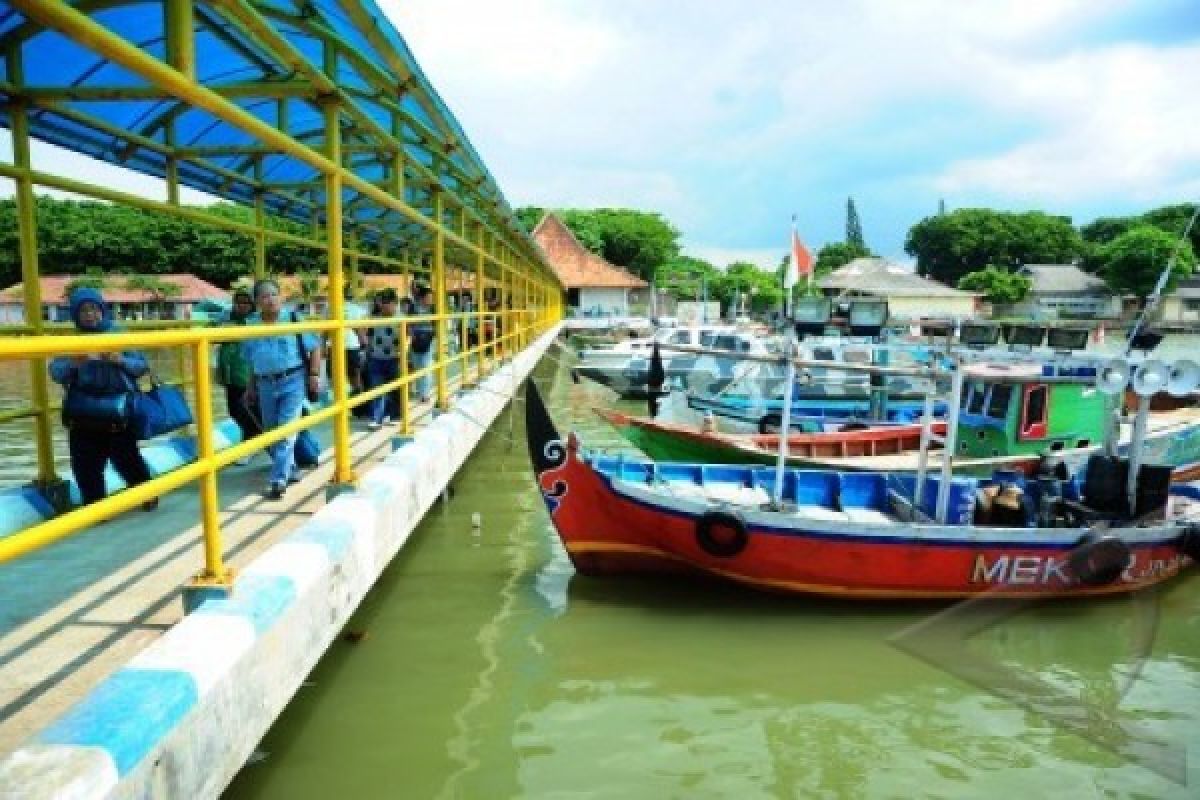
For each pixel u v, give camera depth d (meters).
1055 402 11.38
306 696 6.01
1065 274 73.25
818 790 5.11
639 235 66.88
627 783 5.11
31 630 3.69
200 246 40.06
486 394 12.05
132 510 5.64
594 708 5.98
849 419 15.41
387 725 5.64
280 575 4.09
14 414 5.35
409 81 6.39
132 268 39.53
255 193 9.45
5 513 5.14
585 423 19.77
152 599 4.03
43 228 37.88
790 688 6.36
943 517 7.92
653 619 7.53
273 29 4.05
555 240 56.94
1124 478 8.05
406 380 7.60
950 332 15.12
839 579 7.65
